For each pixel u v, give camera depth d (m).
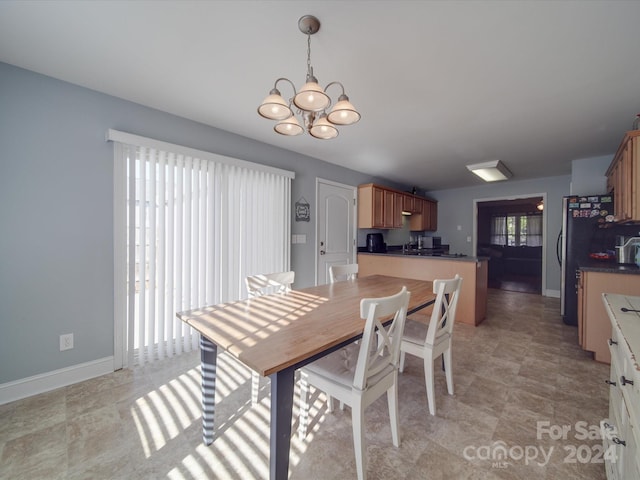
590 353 2.59
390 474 1.28
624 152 2.42
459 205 6.11
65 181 1.99
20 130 1.83
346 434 1.55
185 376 2.14
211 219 2.72
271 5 1.32
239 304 1.78
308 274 3.80
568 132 2.87
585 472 1.29
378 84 2.01
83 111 2.06
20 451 1.40
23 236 1.85
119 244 2.21
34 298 1.90
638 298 1.46
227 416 1.70
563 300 3.46
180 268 2.49
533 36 1.51
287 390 1.04
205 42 1.59
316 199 3.91
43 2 1.31
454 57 1.70
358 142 3.23
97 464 1.33
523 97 2.17
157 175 2.38
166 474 1.28
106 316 2.17
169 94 2.16
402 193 5.17
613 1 1.27
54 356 1.97
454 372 2.24
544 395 1.91
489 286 6.08
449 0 1.28
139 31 1.51
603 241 3.20
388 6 1.32
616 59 1.69
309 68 1.46
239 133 2.95
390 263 4.21
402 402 1.84
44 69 1.85
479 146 3.34
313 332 1.28
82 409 1.74
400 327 1.45
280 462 1.04
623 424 0.96
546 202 5.00
